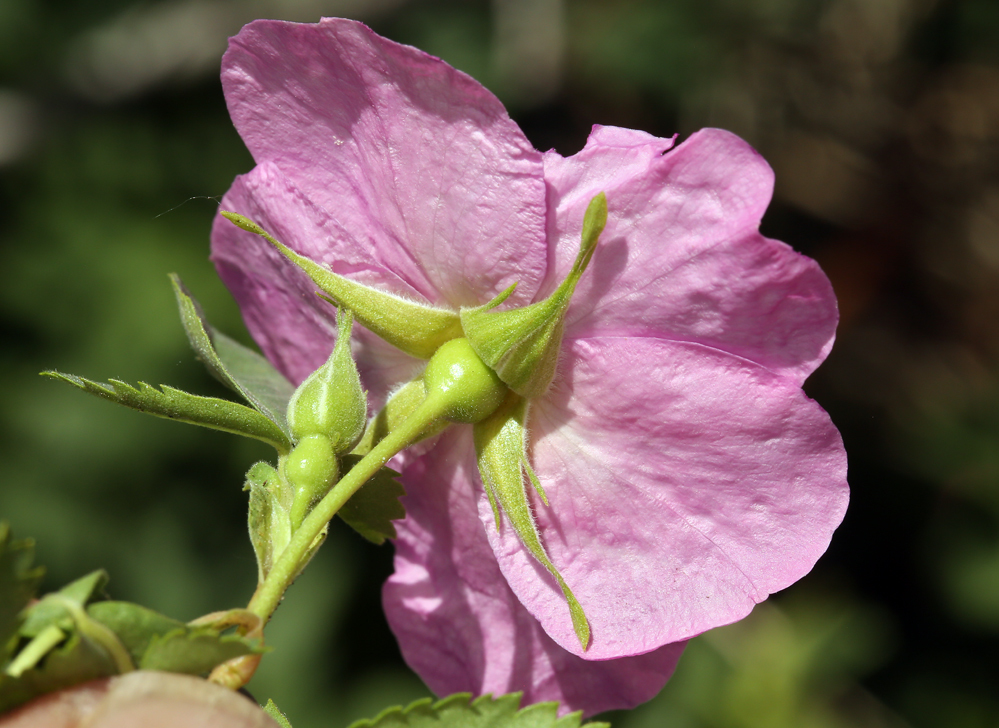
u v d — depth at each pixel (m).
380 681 0.36
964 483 0.44
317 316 0.17
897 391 0.48
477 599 0.18
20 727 0.14
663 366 0.16
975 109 0.50
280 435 0.16
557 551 0.17
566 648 0.16
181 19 0.44
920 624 0.43
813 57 0.51
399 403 0.17
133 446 0.37
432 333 0.16
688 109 0.51
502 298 0.16
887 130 0.51
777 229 0.52
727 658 0.32
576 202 0.16
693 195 0.16
